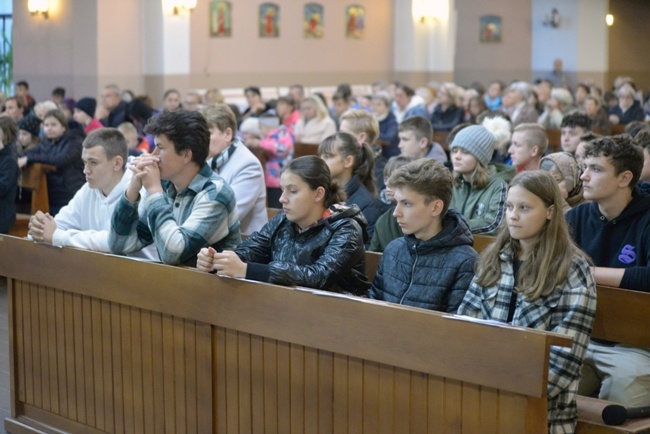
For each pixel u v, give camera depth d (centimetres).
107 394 390
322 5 1742
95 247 393
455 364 282
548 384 296
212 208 367
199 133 369
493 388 276
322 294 313
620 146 367
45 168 794
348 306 307
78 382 402
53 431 411
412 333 291
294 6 1702
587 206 390
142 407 377
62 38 1545
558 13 2044
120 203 377
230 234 381
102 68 1489
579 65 2038
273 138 903
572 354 299
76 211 446
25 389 426
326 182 358
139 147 927
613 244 378
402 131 606
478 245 452
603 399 358
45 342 414
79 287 391
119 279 375
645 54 2175
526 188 308
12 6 1623
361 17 1800
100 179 430
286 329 324
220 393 350
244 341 340
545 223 311
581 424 314
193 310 351
